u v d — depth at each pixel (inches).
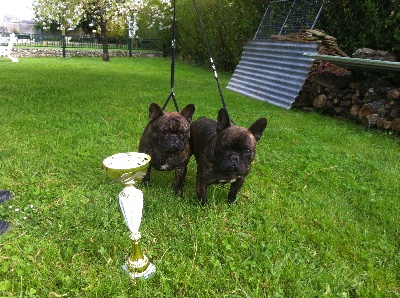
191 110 54.1
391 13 129.6
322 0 155.4
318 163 75.2
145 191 57.8
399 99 104.8
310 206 57.3
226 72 265.3
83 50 377.7
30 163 67.3
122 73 225.5
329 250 46.0
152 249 43.7
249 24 219.9
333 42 136.4
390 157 83.1
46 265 39.6
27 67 235.5
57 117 100.8
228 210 54.1
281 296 36.8
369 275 41.4
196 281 38.2
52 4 339.0
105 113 110.0
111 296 35.7
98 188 59.6
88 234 45.6
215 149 47.9
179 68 279.0
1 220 47.4
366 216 56.5
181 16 309.3
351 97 121.5
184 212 52.6
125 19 367.6
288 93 140.9
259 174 70.1
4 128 88.0
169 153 50.9
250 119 113.7
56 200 54.9
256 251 43.8
